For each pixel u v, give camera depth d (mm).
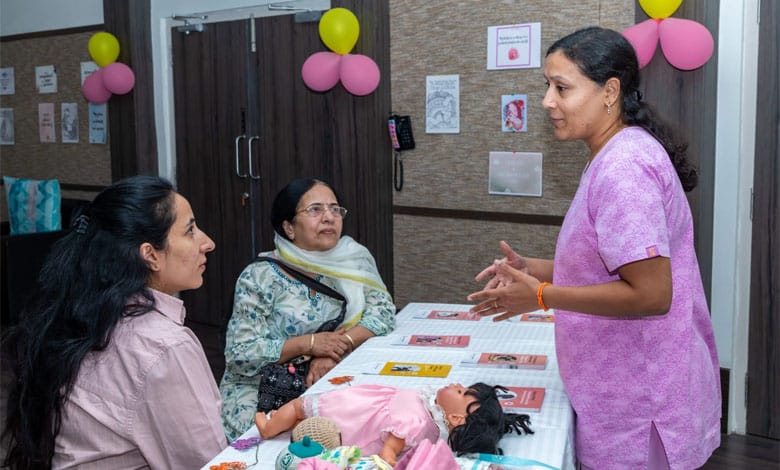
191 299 5535
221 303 5367
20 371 1458
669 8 3174
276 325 2418
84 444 1438
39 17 6367
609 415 1679
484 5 3922
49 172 6535
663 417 1642
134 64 5496
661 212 1535
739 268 3404
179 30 5258
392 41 4258
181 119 5441
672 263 1647
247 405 2338
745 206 3357
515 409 1731
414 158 4273
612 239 1524
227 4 5004
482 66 3971
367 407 1493
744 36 3262
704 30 3109
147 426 1433
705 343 1772
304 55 4684
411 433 1410
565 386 1751
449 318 2641
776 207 3270
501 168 3980
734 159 3336
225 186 5238
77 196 6320
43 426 1438
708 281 3428
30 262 5152
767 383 3402
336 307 2459
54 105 6375
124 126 5668
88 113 6078
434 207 4238
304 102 4719
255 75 4941
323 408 1530
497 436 1469
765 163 3273
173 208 1511
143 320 1458
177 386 1436
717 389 1818
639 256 1489
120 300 1433
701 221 3336
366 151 4469
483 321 2582
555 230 3861
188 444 1453
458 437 1441
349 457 1246
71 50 6145
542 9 3756
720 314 3449
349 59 4094
